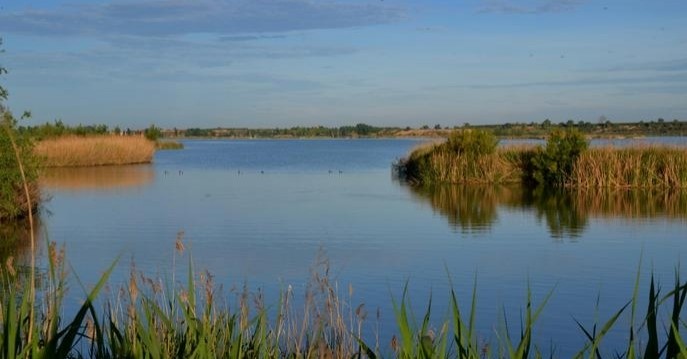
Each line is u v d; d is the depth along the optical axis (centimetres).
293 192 3228
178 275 1320
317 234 1923
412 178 3966
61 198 2906
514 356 422
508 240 1817
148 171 4750
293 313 890
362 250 1664
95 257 1545
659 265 1477
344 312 1057
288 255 1587
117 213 2400
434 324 1020
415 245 1738
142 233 1933
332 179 4094
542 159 3519
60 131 5972
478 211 2453
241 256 1574
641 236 1875
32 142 2152
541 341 961
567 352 909
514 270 1426
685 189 3216
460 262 1510
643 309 1109
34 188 2348
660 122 8481
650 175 3294
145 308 531
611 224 2112
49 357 376
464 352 425
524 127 9019
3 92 1916
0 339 396
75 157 5266
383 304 1138
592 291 1249
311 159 6950
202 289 843
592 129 8575
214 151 9669
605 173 3350
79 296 1088
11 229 2012
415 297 1197
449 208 2550
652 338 379
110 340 489
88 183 3697
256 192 3234
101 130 6538
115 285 1202
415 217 2298
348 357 625
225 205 2664
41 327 496
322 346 571
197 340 514
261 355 589
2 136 2005
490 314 1099
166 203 2719
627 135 7694
